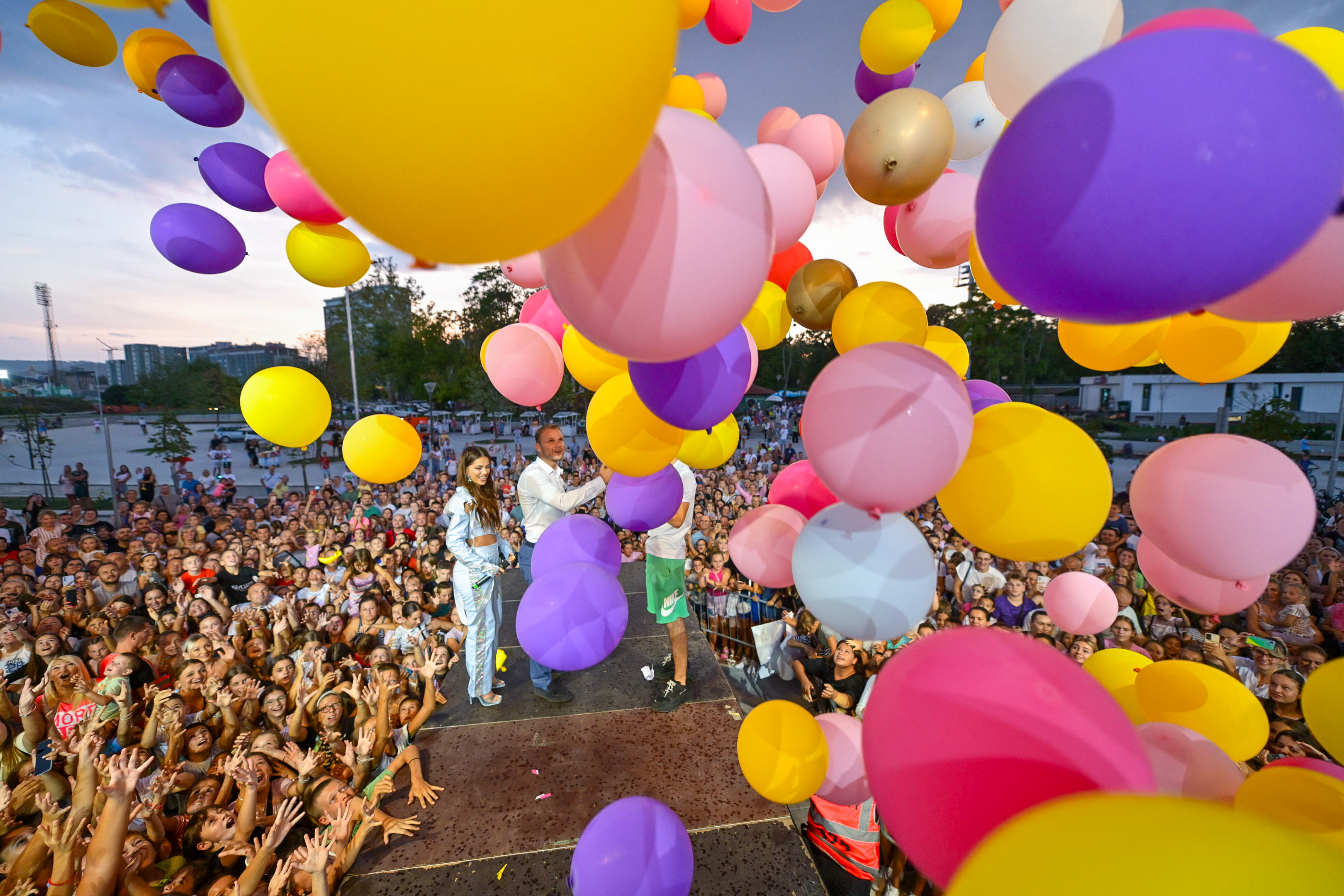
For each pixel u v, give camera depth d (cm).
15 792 280
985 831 88
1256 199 72
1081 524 126
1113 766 83
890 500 123
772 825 243
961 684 95
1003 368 2308
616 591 203
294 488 1789
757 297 107
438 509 1020
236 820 280
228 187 227
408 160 62
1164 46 77
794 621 531
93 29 207
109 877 229
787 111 264
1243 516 128
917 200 190
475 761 282
